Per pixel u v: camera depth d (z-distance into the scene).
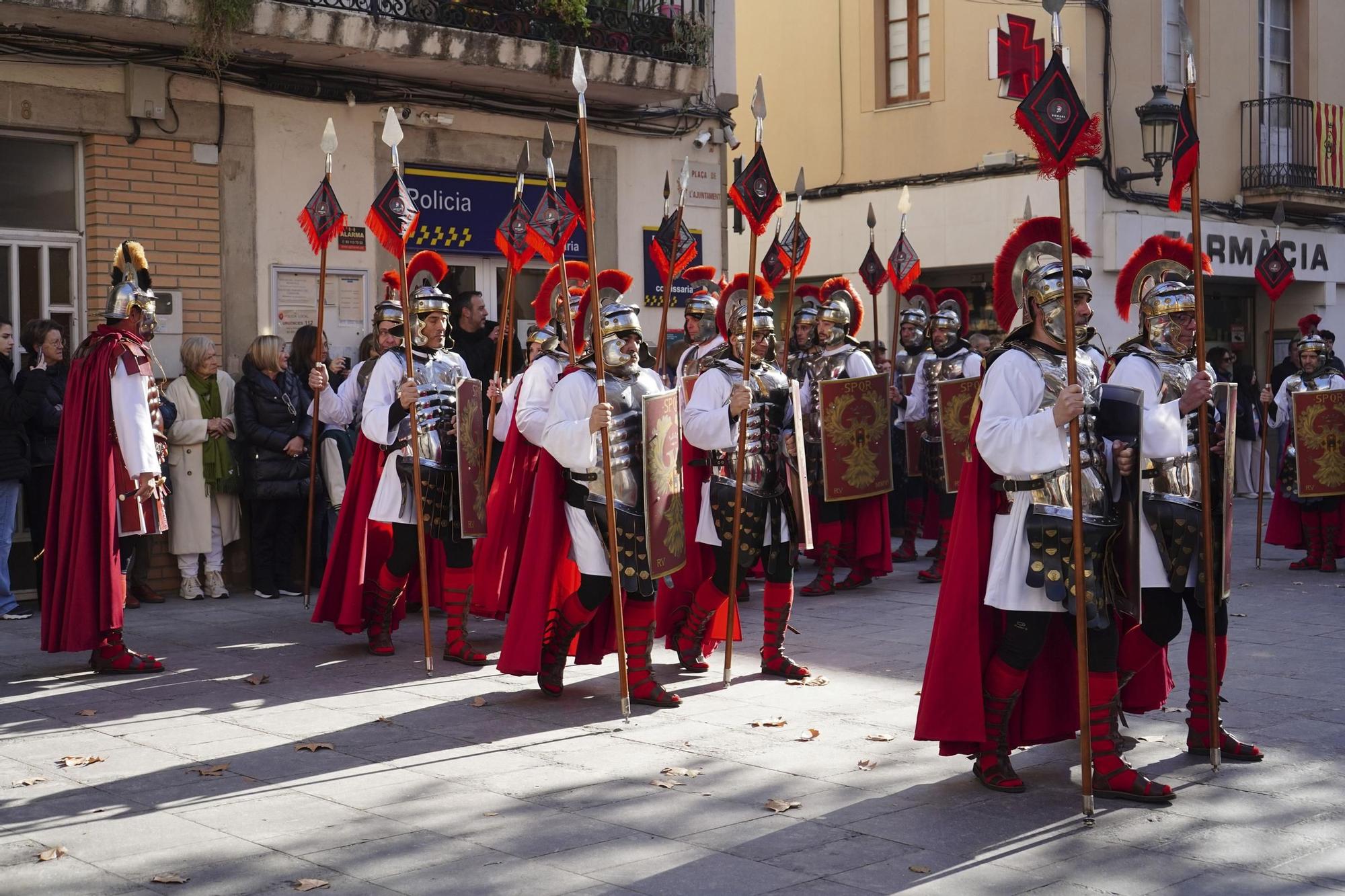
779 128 19.36
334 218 8.31
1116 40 16.72
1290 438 11.25
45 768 5.38
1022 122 4.59
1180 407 5.26
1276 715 6.22
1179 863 4.28
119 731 5.95
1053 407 4.70
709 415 6.83
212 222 10.12
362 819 4.73
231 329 10.23
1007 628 4.96
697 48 12.23
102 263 9.66
